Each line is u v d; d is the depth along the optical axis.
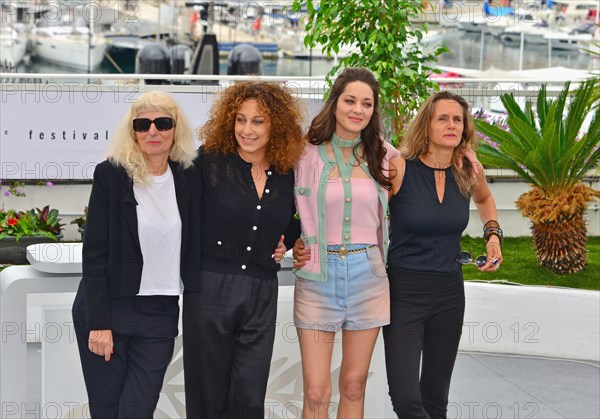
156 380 3.62
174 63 19.84
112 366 3.63
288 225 3.89
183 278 3.60
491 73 21.09
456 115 3.86
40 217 8.22
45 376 4.14
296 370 4.39
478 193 4.19
